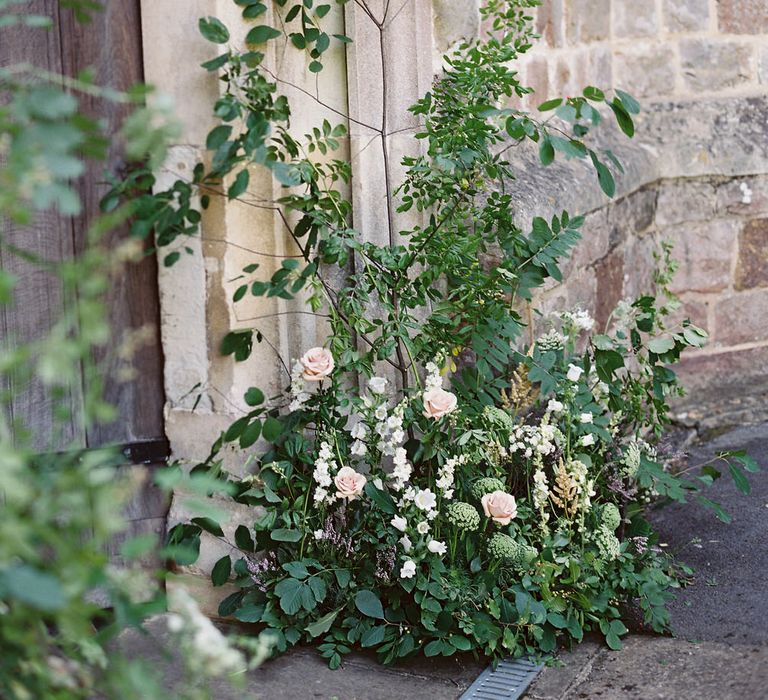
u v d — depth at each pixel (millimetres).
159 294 3160
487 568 2996
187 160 3035
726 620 3029
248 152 2814
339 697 2732
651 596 2959
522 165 3889
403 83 3328
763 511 3727
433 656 2932
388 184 3279
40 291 3061
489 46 3250
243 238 3082
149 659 2838
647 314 3512
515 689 2756
